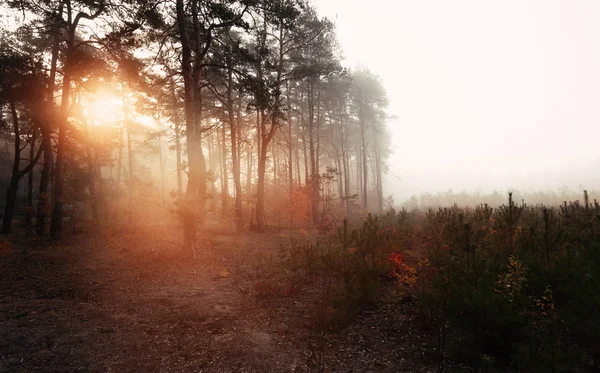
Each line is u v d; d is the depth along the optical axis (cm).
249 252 1234
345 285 649
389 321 572
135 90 1585
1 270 887
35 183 3155
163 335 536
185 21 1195
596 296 396
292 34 1950
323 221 2012
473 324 427
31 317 577
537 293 544
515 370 388
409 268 703
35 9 1411
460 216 843
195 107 1192
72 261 1023
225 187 2622
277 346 505
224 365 452
